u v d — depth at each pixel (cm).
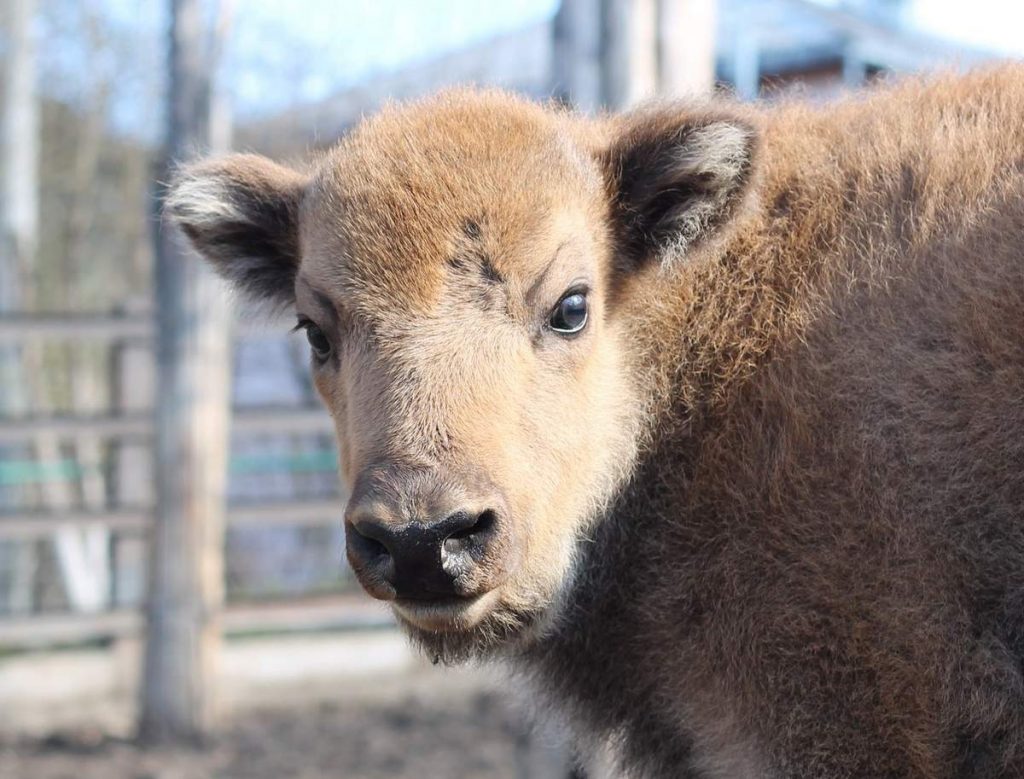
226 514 1120
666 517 419
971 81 447
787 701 386
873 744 375
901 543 373
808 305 410
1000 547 371
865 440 382
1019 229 390
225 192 462
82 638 1152
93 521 1082
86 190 2528
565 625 434
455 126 414
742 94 521
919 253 401
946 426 379
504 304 388
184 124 1022
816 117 456
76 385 2155
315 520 1141
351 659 1143
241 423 1130
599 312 418
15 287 1853
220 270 475
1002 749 370
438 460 354
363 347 386
